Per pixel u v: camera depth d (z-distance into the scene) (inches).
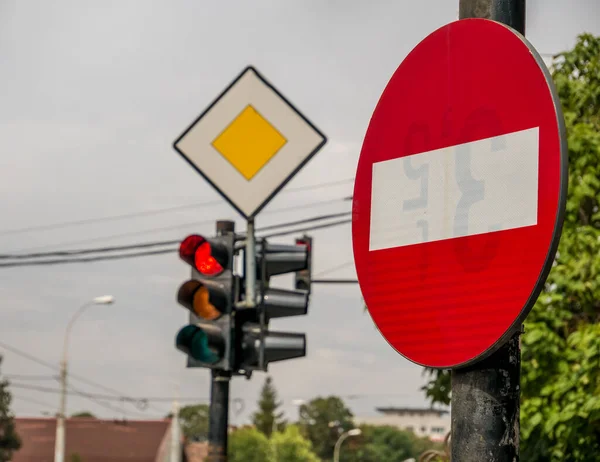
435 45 159.6
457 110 154.2
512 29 149.6
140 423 2962.6
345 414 6151.6
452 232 150.6
